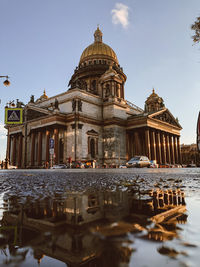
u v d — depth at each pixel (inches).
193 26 634.8
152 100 3754.9
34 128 2888.8
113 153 2775.6
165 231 69.1
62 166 2217.0
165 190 217.8
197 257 46.6
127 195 179.5
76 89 2780.5
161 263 42.9
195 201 147.3
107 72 3196.4
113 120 2832.2
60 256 52.1
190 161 5511.8
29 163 2970.0
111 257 45.4
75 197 170.4
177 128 3587.6
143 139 3181.6
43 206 132.0
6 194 197.6
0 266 46.0
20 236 68.9
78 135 2549.2
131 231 62.1
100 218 92.5
